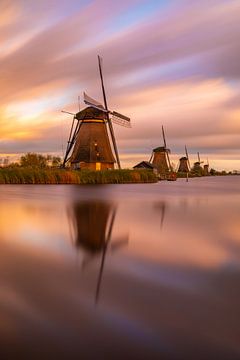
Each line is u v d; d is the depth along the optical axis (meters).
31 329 3.81
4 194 26.89
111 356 3.34
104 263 6.52
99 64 59.09
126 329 3.83
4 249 7.68
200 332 3.78
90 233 9.80
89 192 30.39
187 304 4.54
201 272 6.02
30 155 67.19
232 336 3.69
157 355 3.35
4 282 5.35
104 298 4.71
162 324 3.95
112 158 59.91
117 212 15.48
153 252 7.49
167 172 90.19
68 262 6.57
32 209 16.23
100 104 59.12
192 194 31.73
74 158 58.31
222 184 62.97
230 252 7.58
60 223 11.71
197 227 11.30
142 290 5.04
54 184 46.09
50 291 4.97
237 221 12.94
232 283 5.41
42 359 3.28
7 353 3.37
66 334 3.71
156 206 18.97
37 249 7.68
